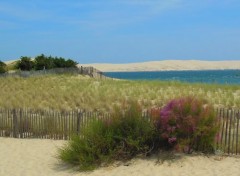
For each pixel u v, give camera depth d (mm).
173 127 10984
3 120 16406
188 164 10352
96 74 47250
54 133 15234
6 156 12789
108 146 11062
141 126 11164
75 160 11227
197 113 11188
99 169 10641
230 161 10617
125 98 23969
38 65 52969
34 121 15703
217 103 21297
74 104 23766
